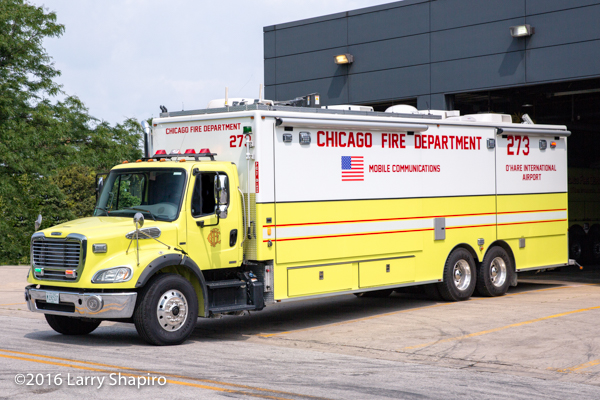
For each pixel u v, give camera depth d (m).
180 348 9.60
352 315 12.86
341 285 11.91
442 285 13.91
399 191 12.86
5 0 35.81
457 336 10.34
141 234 9.76
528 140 15.48
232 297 10.70
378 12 20.66
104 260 9.57
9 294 16.81
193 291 10.05
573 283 17.73
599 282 17.98
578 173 24.08
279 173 11.04
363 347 9.67
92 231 9.65
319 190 11.58
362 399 6.76
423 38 19.78
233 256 10.73
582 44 16.98
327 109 12.04
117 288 9.43
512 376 7.84
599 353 9.02
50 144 36.03
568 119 22.34
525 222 15.38
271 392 7.02
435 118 13.89
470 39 18.89
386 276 12.65
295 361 8.68
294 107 11.54
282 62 22.80
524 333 10.45
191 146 11.77
